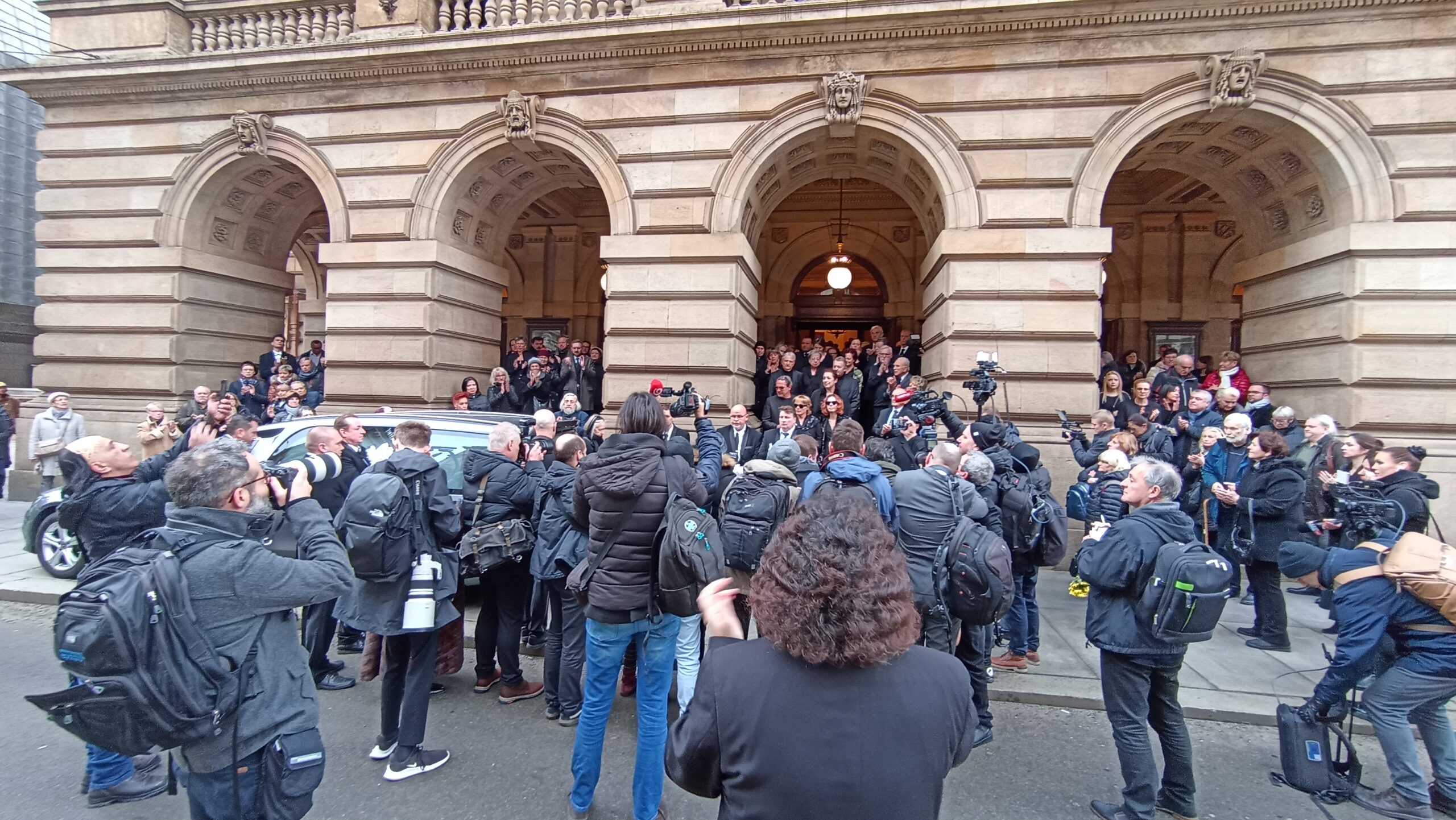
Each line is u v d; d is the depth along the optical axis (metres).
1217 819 3.33
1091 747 4.05
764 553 1.55
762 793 1.34
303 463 3.09
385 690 3.65
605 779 3.61
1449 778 3.36
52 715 1.90
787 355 8.58
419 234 9.46
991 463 4.49
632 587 3.14
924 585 3.78
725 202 8.75
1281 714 3.63
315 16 9.98
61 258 10.51
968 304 8.20
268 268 11.76
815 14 8.20
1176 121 7.97
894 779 1.32
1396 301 7.44
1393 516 3.43
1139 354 12.24
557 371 9.76
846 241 13.50
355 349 9.55
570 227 14.28
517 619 4.50
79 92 10.27
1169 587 2.96
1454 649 3.17
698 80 8.73
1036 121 8.08
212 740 2.11
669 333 8.83
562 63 9.02
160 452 4.96
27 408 10.64
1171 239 12.20
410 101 9.46
